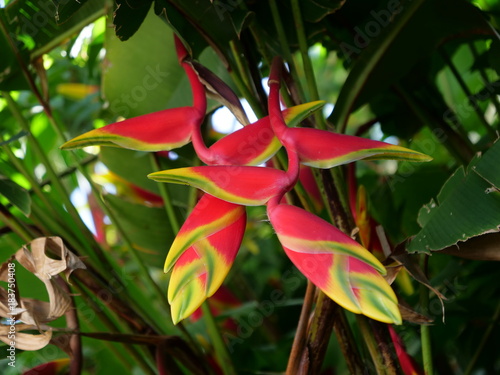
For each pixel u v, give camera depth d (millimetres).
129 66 1125
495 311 1147
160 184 1126
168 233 1295
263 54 997
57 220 1056
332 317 851
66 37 1071
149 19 1071
